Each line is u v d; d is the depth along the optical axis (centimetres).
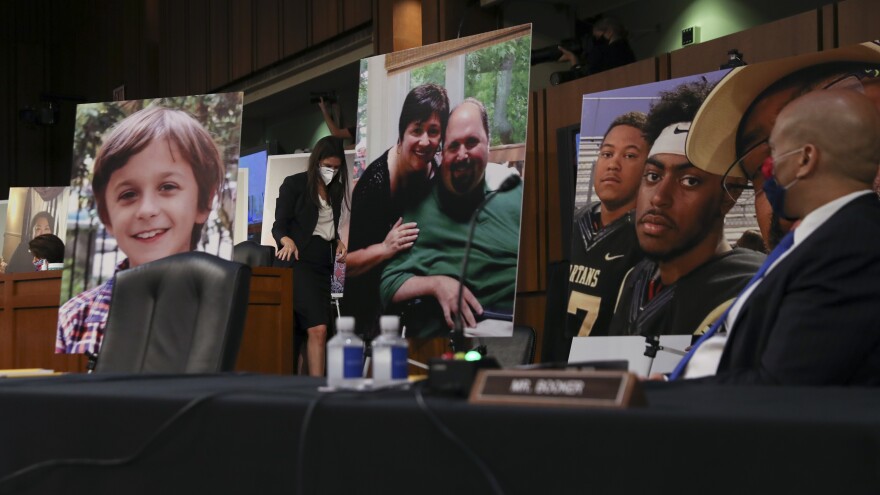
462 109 420
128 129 481
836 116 330
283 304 451
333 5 816
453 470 119
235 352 263
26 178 1295
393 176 432
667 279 392
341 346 162
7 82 1296
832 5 420
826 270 210
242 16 946
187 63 1031
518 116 406
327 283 618
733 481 101
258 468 137
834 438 96
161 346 271
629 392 115
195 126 474
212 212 465
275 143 716
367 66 450
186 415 146
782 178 338
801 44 432
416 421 122
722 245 380
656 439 106
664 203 398
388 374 161
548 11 680
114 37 1188
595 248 417
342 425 129
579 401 118
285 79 923
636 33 693
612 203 415
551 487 112
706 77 394
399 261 421
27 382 198
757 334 223
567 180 532
